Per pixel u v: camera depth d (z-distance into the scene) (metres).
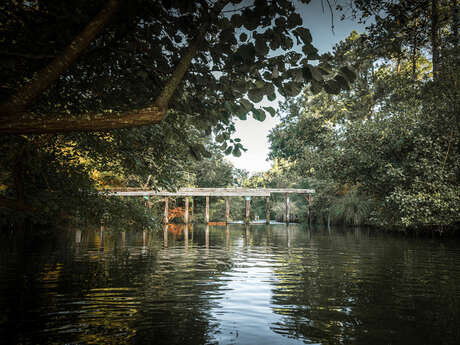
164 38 3.40
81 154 6.83
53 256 10.12
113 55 3.64
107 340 3.64
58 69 2.02
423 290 6.00
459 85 14.61
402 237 17.94
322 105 31.09
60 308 4.81
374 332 3.90
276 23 2.77
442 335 3.81
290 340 3.66
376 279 7.00
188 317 4.45
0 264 8.55
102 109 4.44
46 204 5.72
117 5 2.14
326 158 20.67
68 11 2.66
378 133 17.72
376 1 7.41
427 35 9.20
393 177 16.50
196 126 3.65
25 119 1.91
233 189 37.00
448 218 14.53
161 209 41.38
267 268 8.40
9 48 2.78
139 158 6.42
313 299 5.39
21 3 2.84
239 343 3.57
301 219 39.34
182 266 8.65
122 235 19.67
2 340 3.62
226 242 15.72
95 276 7.18
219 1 2.64
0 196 4.45
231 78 3.41
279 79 3.06
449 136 15.31
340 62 2.85
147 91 4.00
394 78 19.02
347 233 21.45
